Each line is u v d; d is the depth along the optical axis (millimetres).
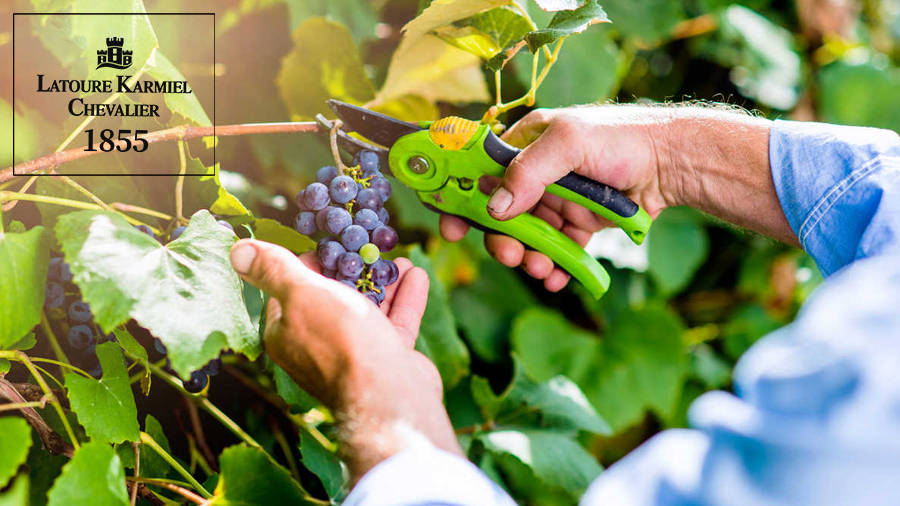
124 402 812
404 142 921
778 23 2041
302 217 852
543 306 1731
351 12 1337
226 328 750
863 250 813
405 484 572
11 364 869
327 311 684
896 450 413
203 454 1104
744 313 1976
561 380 1374
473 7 940
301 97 1228
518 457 1182
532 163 902
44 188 851
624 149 971
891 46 2377
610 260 1728
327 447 1015
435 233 1342
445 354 1207
